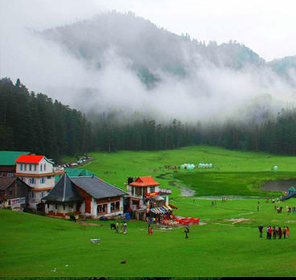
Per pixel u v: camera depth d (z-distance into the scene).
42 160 83.94
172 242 42.75
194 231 54.88
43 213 73.75
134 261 32.06
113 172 179.12
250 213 81.62
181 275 27.70
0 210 54.91
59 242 39.56
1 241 38.47
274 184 155.50
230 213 81.75
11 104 160.88
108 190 73.62
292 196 110.38
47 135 180.25
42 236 42.62
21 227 46.44
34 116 171.38
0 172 92.44
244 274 27.56
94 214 68.50
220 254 35.16
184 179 169.25
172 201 106.31
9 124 159.62
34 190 81.00
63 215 67.25
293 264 29.91
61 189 69.69
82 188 69.88
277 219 68.44
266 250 36.47
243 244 39.97
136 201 77.19
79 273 28.11
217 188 140.62
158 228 60.44
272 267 29.28
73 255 33.72
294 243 39.25
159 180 163.62
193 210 88.00
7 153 98.31
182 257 33.78
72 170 100.88
